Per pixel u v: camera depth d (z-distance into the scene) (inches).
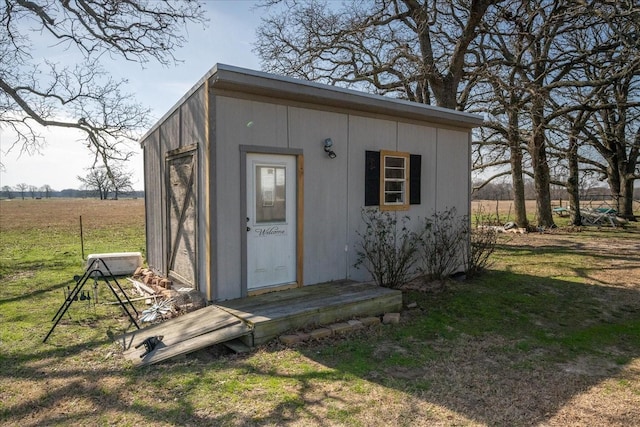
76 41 416.2
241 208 209.6
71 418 115.7
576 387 136.4
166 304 213.8
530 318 218.8
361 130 258.5
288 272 232.1
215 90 199.0
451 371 148.6
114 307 228.7
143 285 269.3
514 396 129.4
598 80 476.1
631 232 634.8
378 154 267.0
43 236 612.7
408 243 283.3
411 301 245.0
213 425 111.5
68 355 161.5
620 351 171.8
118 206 1568.7
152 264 336.8
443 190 307.1
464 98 523.5
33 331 189.6
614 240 542.3
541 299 256.4
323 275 245.3
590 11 420.2
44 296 255.9
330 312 194.9
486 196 1209.4
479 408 121.3
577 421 114.8
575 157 704.4
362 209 261.0
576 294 269.4
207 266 203.8
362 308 207.5
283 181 227.9
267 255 223.5
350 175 254.5
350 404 122.9
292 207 232.4
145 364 149.6
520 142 625.3
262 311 185.9
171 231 270.7
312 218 238.8
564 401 126.5
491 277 318.3
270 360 156.3
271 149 219.3
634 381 141.6
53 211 1253.7
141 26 422.9
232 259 208.4
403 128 280.4
